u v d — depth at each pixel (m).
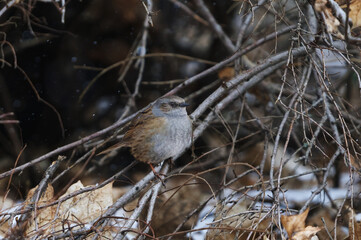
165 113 8.44
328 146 11.20
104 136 11.77
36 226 6.73
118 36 13.73
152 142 8.39
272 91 11.42
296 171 11.44
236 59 10.20
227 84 9.01
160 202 10.19
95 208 7.75
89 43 13.69
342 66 10.97
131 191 7.70
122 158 13.05
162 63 13.80
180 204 10.27
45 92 13.59
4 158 12.56
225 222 8.62
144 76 13.88
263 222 8.23
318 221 8.95
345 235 8.45
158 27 13.59
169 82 11.85
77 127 13.52
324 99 8.00
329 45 7.12
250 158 12.18
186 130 8.49
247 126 11.68
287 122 11.27
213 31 12.40
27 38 12.88
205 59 13.70
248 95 12.18
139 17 13.43
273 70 9.62
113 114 13.65
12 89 13.30
